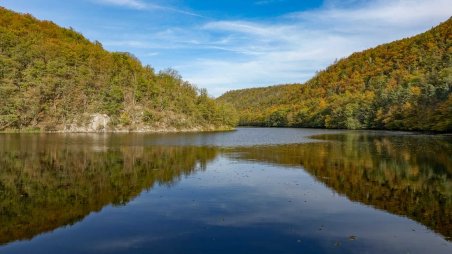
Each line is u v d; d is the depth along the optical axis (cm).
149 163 4169
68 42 19338
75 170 3622
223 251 1491
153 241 1608
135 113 14075
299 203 2300
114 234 1705
